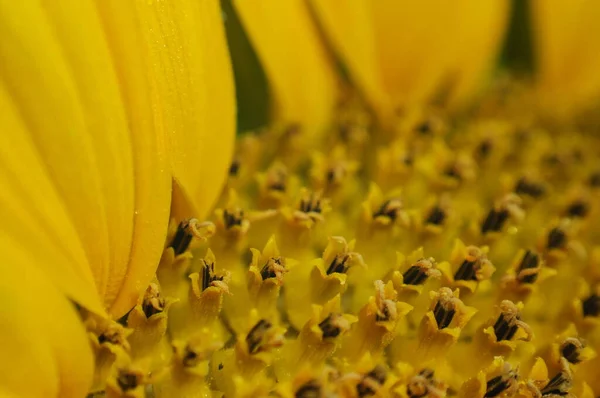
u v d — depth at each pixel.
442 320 0.17
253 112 0.20
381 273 0.18
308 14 0.19
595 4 0.20
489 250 0.18
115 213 0.16
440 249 0.18
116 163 0.16
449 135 0.20
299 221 0.17
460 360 0.17
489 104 0.21
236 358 0.16
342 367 0.17
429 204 0.18
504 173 0.20
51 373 0.15
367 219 0.18
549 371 0.17
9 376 0.15
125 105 0.16
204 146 0.17
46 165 0.15
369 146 0.20
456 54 0.20
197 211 0.17
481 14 0.20
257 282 0.17
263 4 0.18
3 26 0.15
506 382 0.17
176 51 0.16
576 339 0.17
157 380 0.16
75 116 0.15
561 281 0.18
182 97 0.16
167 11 0.16
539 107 0.21
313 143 0.19
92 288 0.15
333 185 0.18
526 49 0.21
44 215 0.15
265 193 0.18
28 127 0.15
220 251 0.17
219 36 0.17
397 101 0.20
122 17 0.15
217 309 0.17
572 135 0.21
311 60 0.19
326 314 0.17
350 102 0.20
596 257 0.18
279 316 0.17
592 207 0.19
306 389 0.16
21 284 0.15
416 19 0.20
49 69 0.15
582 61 0.21
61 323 0.15
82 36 0.15
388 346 0.17
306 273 0.17
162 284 0.17
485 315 0.18
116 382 0.16
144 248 0.16
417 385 0.16
